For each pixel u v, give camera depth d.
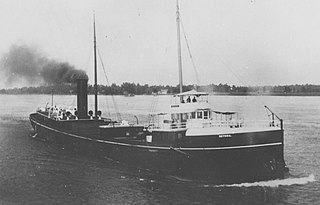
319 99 134.75
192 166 24.58
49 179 24.80
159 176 25.53
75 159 30.56
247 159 24.30
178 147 24.83
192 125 26.39
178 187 23.22
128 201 20.80
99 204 20.30
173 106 28.09
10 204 20.14
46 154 32.50
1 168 27.38
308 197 21.64
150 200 20.95
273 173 24.66
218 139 24.12
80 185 23.53
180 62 29.34
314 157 33.31
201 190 22.64
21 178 24.92
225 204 20.41
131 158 27.94
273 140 24.75
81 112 38.34
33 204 20.23
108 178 25.05
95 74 37.97
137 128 32.81
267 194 22.05
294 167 29.47
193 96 27.88
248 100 123.94
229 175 24.14
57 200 20.88
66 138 35.72
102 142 30.53
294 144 39.91
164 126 27.69
